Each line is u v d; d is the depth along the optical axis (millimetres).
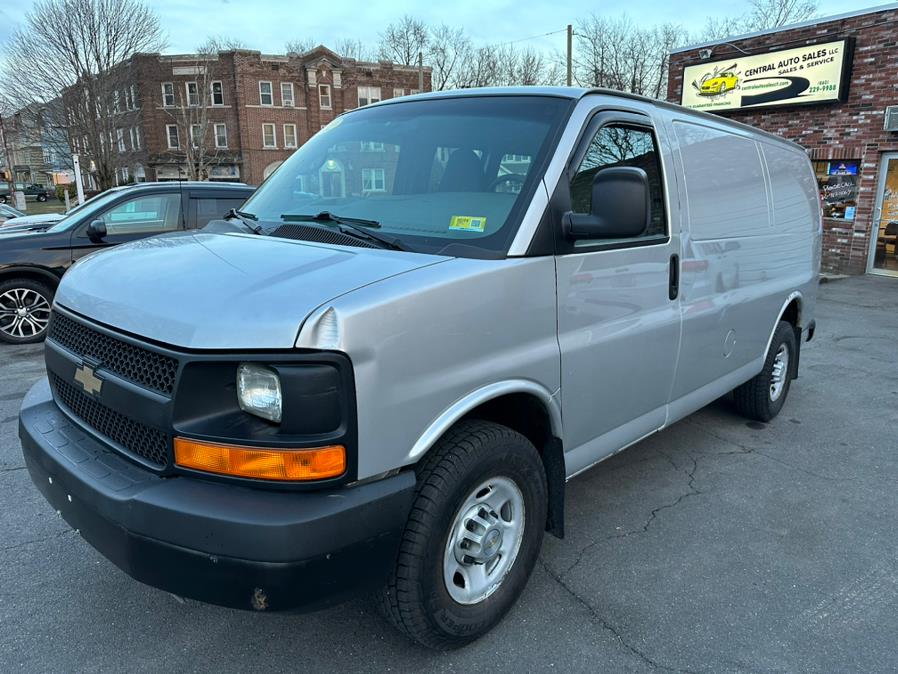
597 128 2947
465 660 2576
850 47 13984
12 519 3568
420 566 2283
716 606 2953
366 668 2521
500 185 2727
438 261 2387
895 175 13930
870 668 2578
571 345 2801
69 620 2766
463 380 2336
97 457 2309
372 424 2072
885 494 4113
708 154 3850
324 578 2012
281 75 49750
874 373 6961
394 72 53062
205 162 48688
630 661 2594
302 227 2818
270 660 2557
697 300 3725
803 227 5266
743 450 4781
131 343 2182
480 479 2441
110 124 37094
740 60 16031
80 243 7641
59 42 34781
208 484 2049
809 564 3309
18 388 5926
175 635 2688
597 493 4062
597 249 2887
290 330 1957
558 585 3082
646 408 3479
